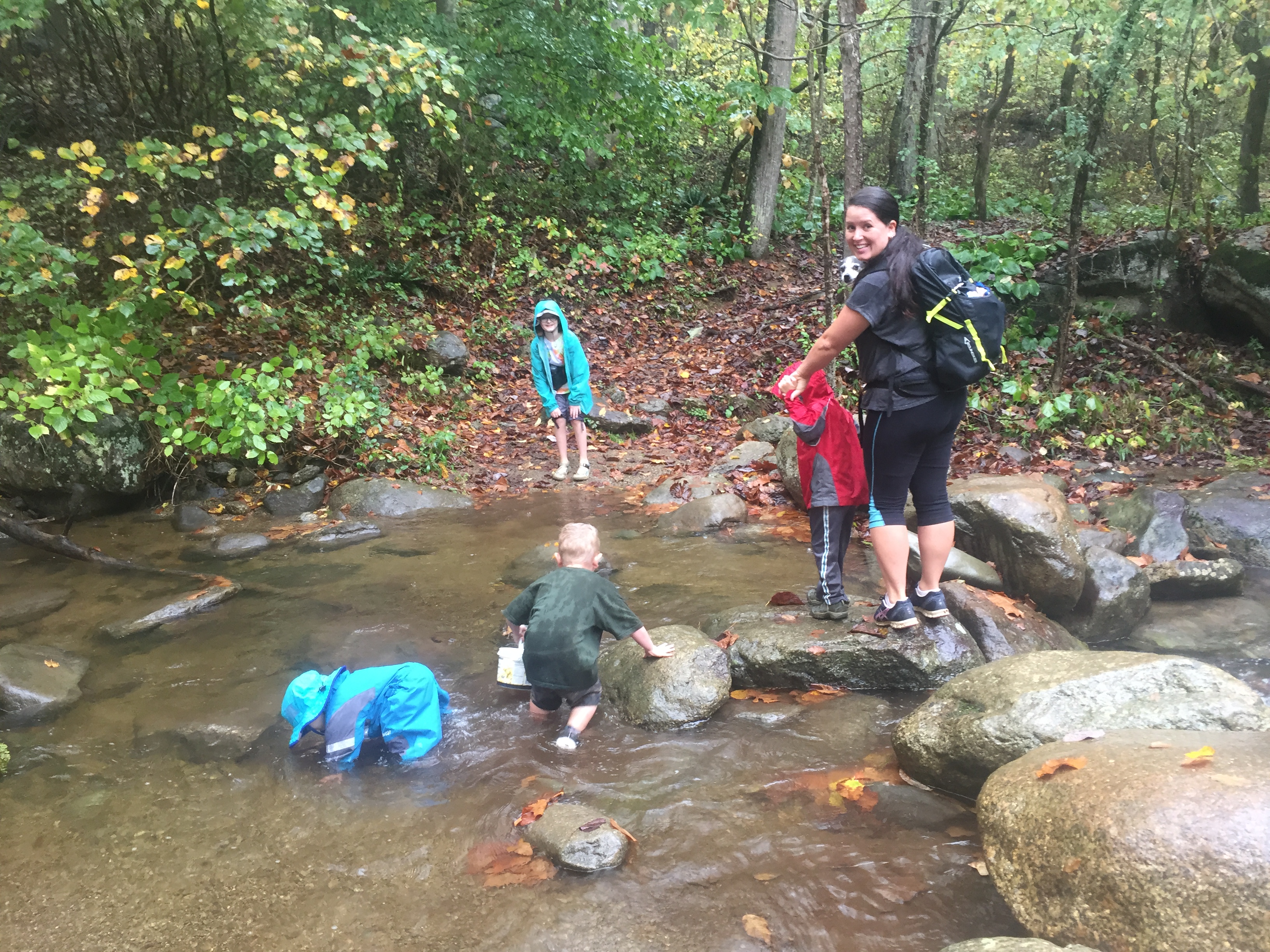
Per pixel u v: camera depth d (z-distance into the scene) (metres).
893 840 2.74
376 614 4.82
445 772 3.22
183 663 4.21
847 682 3.88
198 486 7.38
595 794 3.04
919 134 10.66
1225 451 7.56
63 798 3.08
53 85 9.08
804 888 2.50
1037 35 11.16
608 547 5.96
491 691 3.89
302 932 2.37
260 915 2.44
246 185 9.19
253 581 5.39
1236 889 1.99
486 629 4.59
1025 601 4.39
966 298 3.24
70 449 6.66
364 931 2.37
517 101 12.36
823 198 7.79
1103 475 7.07
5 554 5.95
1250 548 5.33
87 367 5.93
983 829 2.57
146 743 3.46
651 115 14.09
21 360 6.51
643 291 13.36
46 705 3.77
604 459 8.41
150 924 2.41
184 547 6.12
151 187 8.18
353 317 9.91
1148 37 9.73
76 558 5.80
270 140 7.52
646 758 3.29
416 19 10.95
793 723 3.57
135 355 6.50
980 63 16.98
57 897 2.54
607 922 2.38
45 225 7.40
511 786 3.10
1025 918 2.30
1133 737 2.62
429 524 6.62
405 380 9.15
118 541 6.28
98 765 3.31
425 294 11.80
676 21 15.55
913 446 3.50
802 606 4.30
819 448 3.89
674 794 3.03
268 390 6.73
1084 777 2.41
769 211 14.69
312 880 2.60
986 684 3.16
